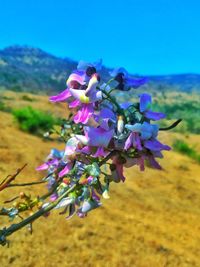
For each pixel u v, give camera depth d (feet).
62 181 0.68
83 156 0.64
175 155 8.69
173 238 4.06
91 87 0.60
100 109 0.63
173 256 3.58
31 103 15.64
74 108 0.63
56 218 3.56
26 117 7.38
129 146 0.61
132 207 4.74
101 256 3.31
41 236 3.27
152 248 3.62
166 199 5.50
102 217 3.98
